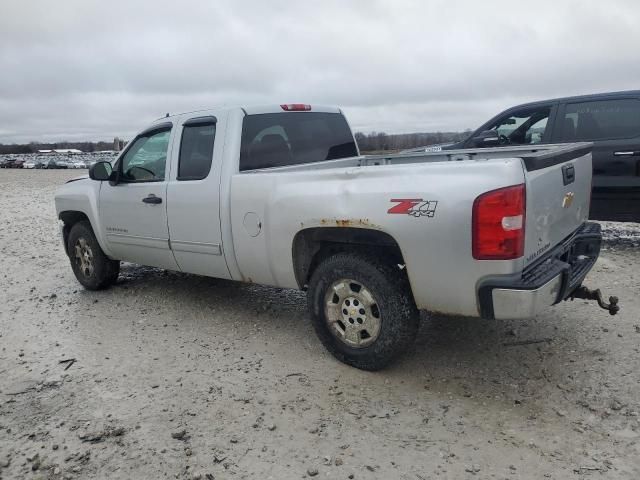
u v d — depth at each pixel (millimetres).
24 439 3287
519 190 3092
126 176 5570
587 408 3318
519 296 3131
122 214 5539
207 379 3959
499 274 3180
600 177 6832
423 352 4199
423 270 3418
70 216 6461
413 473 2824
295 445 3113
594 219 7035
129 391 3836
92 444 3203
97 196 5828
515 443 3023
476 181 3176
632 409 3262
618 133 6730
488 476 2771
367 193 3582
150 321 5242
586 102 7000
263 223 4219
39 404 3709
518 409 3363
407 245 3430
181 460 3021
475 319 4762
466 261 3242
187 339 4738
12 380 4102
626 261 6359
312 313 4078
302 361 4168
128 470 2955
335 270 3840
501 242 3117
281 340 4594
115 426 3379
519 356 4035
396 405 3484
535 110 7434
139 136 5453
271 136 4938
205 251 4766
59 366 4312
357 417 3367
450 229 3242
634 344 4090
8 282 7062
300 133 5270
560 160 3662
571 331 4387
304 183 3957
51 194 19203
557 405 3373
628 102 6715
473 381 3732
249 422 3365
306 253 4199
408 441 3102
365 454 3002
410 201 3383
